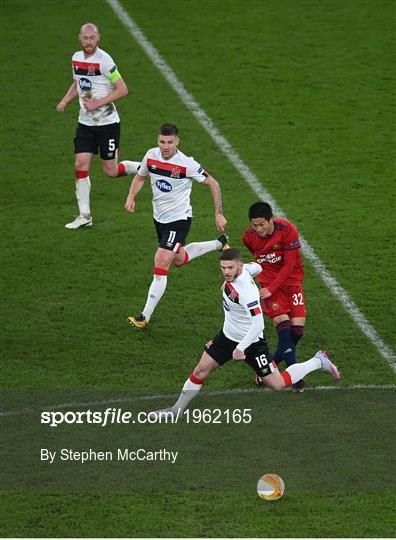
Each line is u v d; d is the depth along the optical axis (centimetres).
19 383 3834
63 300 4412
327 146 5794
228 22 7319
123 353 4050
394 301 4397
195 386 3569
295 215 5100
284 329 3831
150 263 4719
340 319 4281
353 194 5309
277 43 7012
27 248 4825
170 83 6506
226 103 6281
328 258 4725
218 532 3022
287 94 6372
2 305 4369
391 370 3931
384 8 7494
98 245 4866
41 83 6500
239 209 5184
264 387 3834
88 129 4928
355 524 3055
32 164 5622
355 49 6912
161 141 4131
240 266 3381
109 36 7100
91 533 3022
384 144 5809
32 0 7675
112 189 5428
